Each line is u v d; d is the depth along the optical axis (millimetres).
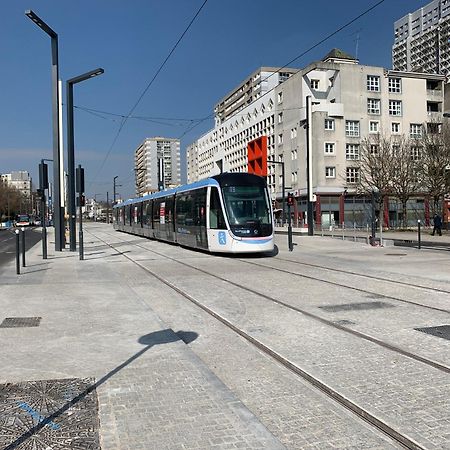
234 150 101312
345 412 4633
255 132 86375
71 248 25531
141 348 6676
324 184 61906
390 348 6707
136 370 5727
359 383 5324
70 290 11992
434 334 7418
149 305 10234
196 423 4281
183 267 17281
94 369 5777
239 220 20531
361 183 55844
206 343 7227
